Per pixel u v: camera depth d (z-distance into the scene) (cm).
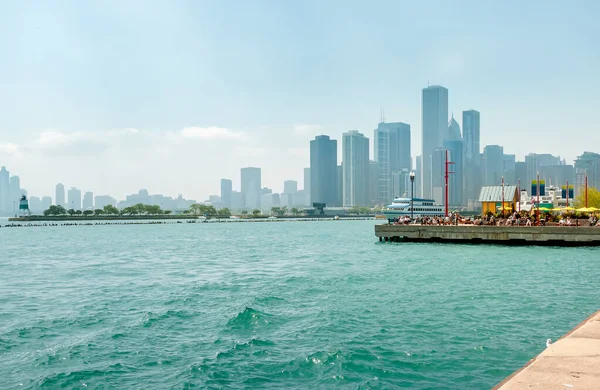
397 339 2080
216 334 2227
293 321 2456
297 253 7081
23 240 11419
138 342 2103
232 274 4575
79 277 4447
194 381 1631
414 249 6738
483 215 10231
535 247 6575
